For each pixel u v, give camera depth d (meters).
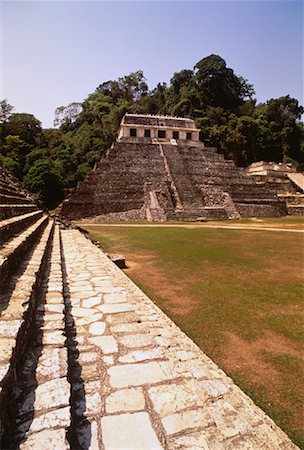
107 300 5.72
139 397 2.95
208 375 3.85
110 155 42.59
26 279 4.59
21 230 8.92
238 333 6.00
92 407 2.80
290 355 5.21
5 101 58.97
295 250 15.21
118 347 3.92
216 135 60.44
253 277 10.12
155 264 12.08
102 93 82.56
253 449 2.54
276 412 3.84
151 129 48.91
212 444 2.44
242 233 22.36
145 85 86.25
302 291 8.62
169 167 42.69
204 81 68.88
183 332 5.72
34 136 58.47
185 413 2.76
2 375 2.23
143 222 32.62
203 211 36.34
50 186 41.97
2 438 2.06
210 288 8.92
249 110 72.38
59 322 3.95
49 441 2.07
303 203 46.50
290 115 69.06
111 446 2.37
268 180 50.66
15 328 2.95
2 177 18.75
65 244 12.49
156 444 2.40
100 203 36.75
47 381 2.73
